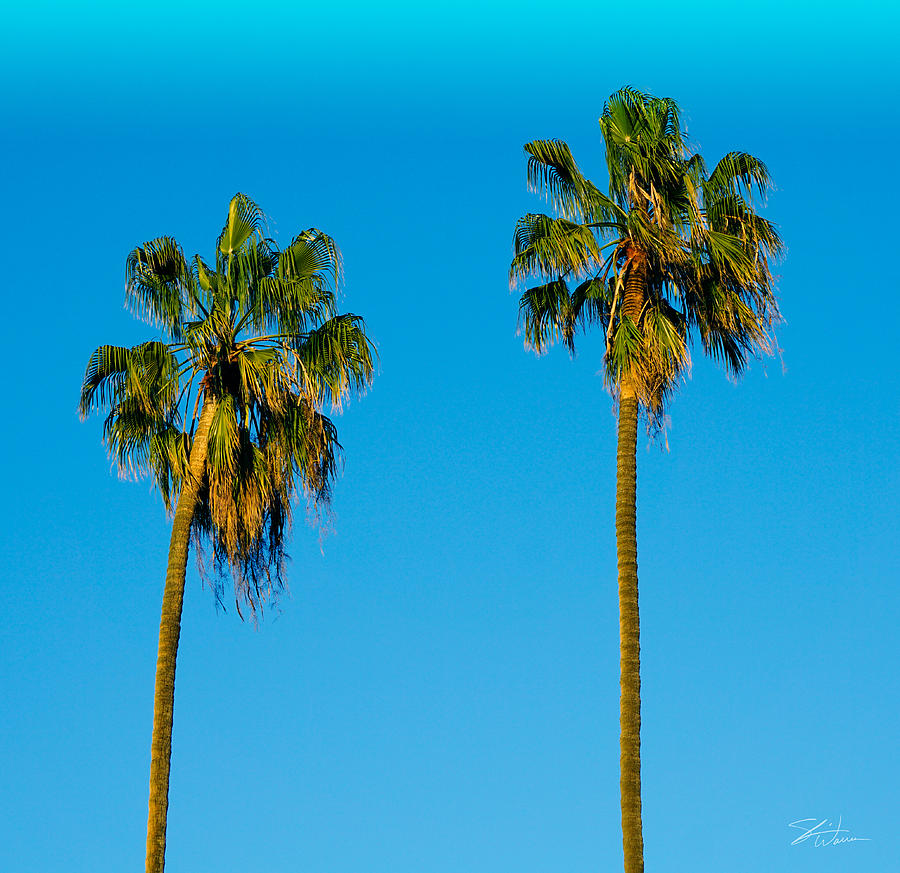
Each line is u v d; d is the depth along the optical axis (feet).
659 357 97.66
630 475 97.96
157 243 109.50
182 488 106.11
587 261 99.96
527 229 103.24
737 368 101.96
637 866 89.86
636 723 93.15
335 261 110.42
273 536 107.04
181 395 107.65
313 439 107.45
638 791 91.66
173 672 101.86
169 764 99.71
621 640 95.20
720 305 100.17
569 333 104.88
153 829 97.86
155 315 108.88
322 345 106.22
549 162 102.73
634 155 101.09
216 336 107.76
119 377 107.24
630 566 96.32
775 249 101.50
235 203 111.04
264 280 107.24
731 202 101.76
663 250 99.50
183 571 104.22
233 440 104.63
